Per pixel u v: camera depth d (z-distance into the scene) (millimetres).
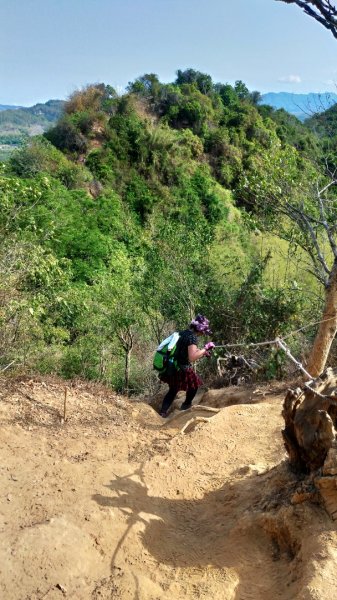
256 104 56531
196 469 4320
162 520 3594
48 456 4207
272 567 3146
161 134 36969
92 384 6441
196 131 42594
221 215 31625
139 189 33969
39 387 5777
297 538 3145
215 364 9070
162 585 2984
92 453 4414
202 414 5797
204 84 53531
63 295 9164
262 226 8938
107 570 3037
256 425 5125
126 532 3330
